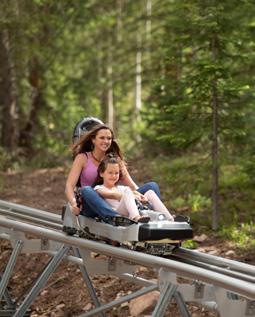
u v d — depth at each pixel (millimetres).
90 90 28641
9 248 14602
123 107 36281
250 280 8023
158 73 23203
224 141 13750
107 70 31703
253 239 12625
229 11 13164
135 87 32469
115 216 8703
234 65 14406
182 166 14219
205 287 8094
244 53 13594
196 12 13383
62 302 12273
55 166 23031
